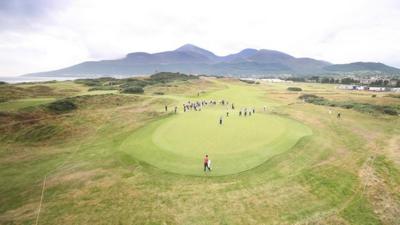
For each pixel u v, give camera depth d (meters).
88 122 47.84
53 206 20.50
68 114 51.53
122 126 45.00
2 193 23.03
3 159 31.73
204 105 68.62
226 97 88.00
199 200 20.72
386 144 37.38
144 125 44.09
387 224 18.88
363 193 22.75
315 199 21.31
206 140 33.69
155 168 26.38
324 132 41.53
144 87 103.88
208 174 24.81
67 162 30.19
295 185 23.30
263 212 19.31
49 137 40.66
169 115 51.34
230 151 29.89
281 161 27.97
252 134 36.53
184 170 25.66
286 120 47.91
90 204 20.56
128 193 21.98
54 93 78.06
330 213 19.50
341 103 73.12
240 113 52.16
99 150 34.00
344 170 27.31
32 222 18.48
